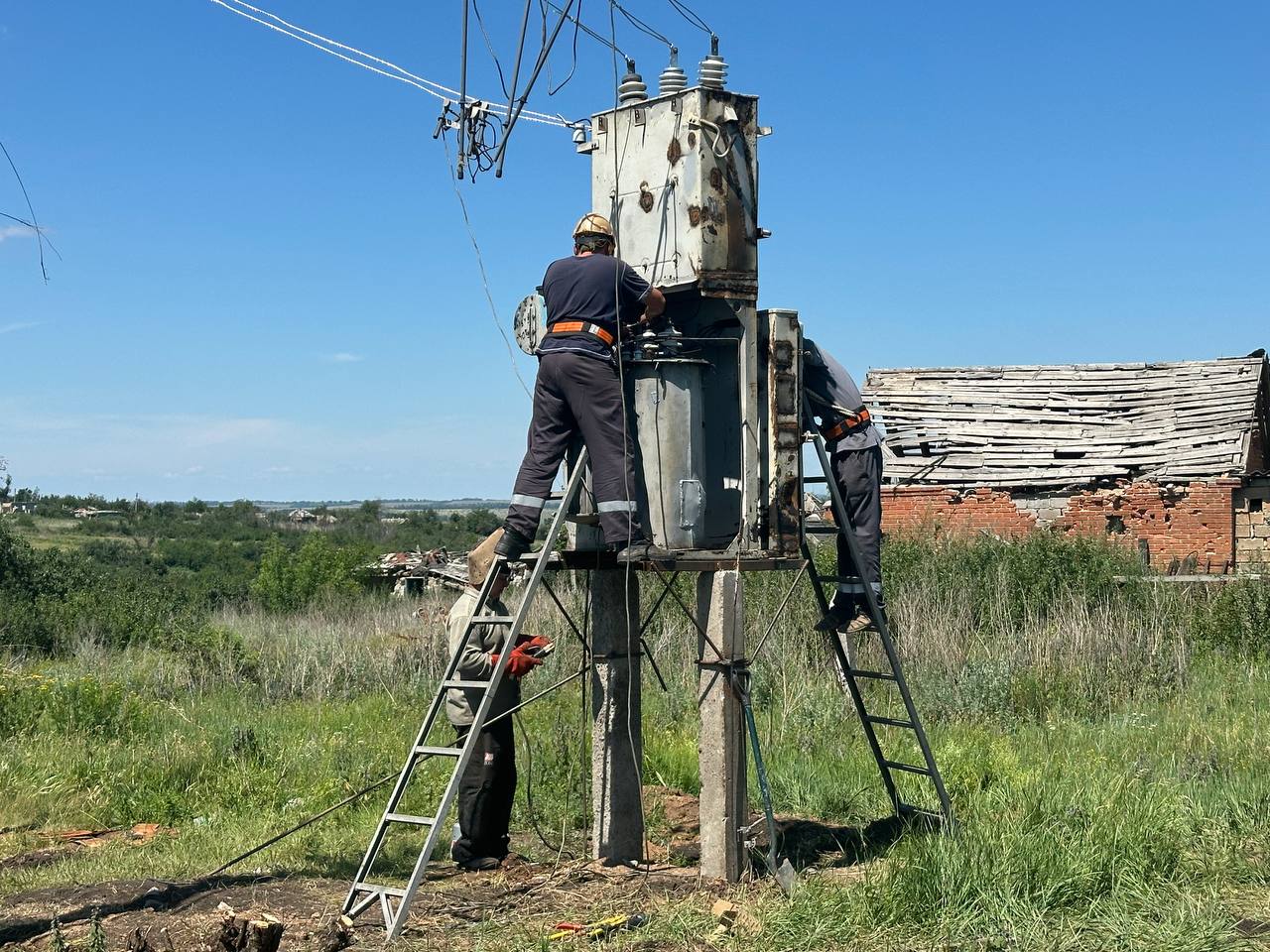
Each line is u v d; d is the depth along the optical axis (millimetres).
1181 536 26750
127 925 6430
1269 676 15422
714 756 7219
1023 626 17438
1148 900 6641
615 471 7004
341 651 17812
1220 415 27688
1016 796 8469
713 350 7793
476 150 8719
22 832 9539
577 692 14430
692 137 7203
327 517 94812
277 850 8461
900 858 7051
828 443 8398
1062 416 28953
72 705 13211
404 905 6246
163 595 26906
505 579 7289
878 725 12758
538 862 8117
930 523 28375
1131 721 12914
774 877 7094
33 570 27125
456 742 7805
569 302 7133
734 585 7242
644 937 6207
